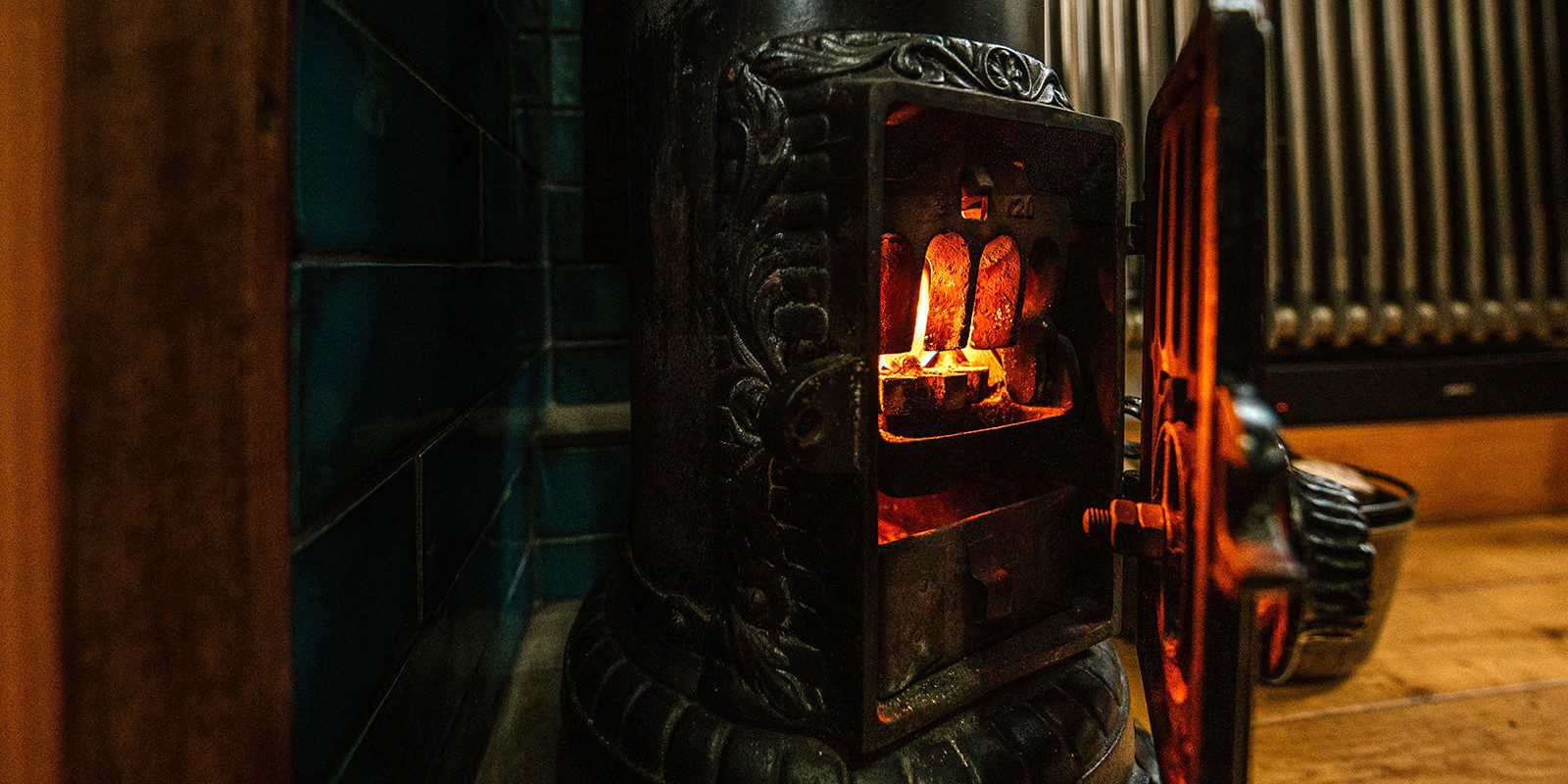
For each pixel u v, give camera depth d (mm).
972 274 699
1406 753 1060
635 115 832
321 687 465
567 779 827
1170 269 733
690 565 758
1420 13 1763
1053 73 753
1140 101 1604
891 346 696
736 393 690
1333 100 1723
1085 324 813
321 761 465
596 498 1328
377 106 547
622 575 906
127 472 380
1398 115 1747
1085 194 788
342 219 488
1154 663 788
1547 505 2027
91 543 376
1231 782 604
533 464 1298
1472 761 1044
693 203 731
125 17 372
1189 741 652
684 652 751
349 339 500
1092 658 851
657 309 789
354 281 507
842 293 615
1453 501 1963
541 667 1139
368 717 540
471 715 844
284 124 403
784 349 656
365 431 526
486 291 886
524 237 1143
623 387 1354
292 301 425
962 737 702
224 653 393
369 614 541
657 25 775
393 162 577
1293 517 572
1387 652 1346
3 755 364
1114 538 747
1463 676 1265
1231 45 572
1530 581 1639
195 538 388
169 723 388
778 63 650
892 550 651
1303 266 1723
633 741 731
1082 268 815
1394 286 1798
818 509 645
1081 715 763
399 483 598
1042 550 791
